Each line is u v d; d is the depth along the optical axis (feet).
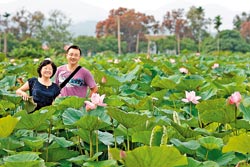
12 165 12.91
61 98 21.49
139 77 35.12
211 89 24.66
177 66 46.52
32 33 274.77
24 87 23.26
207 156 15.02
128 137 16.06
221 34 264.52
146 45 318.86
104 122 15.46
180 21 328.90
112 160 14.21
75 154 16.10
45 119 16.22
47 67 22.88
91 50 268.00
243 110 17.29
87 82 25.31
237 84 28.32
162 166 11.68
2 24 270.67
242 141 13.07
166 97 25.58
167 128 15.85
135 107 21.20
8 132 14.82
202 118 17.26
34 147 15.52
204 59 77.30
